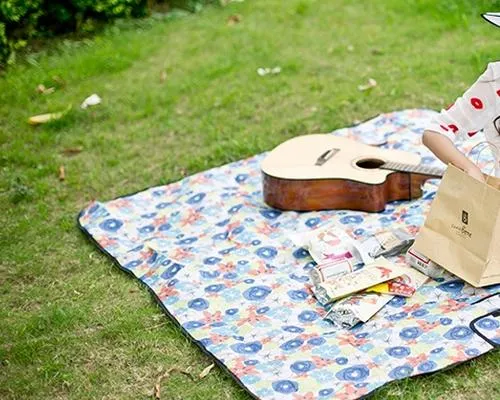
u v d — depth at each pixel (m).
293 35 6.04
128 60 5.79
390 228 3.95
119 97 5.36
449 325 3.42
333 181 4.07
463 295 3.56
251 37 6.04
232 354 3.39
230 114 5.12
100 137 4.97
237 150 4.75
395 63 5.53
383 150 4.27
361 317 3.47
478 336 3.36
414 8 6.26
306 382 3.25
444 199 3.56
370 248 3.79
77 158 4.80
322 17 6.30
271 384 3.25
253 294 3.67
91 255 4.02
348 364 3.31
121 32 6.24
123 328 3.58
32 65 5.81
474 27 5.90
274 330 3.49
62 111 5.20
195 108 5.21
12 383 3.38
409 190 4.10
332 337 3.44
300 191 4.09
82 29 6.23
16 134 5.03
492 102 3.54
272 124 4.99
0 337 3.59
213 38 6.07
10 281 3.91
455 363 3.27
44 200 4.46
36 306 3.76
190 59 5.79
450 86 5.19
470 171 3.57
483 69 5.32
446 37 5.82
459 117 3.62
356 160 4.19
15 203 4.45
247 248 3.93
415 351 3.33
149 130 5.02
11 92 5.44
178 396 3.29
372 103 5.09
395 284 3.60
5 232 4.22
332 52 5.76
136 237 4.10
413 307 3.54
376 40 5.88
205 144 4.86
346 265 3.69
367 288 3.58
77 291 3.82
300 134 4.88
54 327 3.62
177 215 4.21
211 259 3.87
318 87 5.33
